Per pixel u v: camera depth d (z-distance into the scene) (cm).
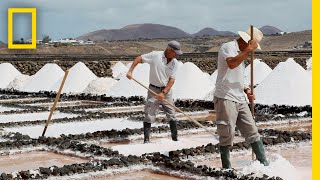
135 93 1667
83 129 1032
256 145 640
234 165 695
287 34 13650
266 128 1051
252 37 617
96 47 8669
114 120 1166
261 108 1322
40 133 980
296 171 653
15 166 718
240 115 637
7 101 1652
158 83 837
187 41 15338
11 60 3369
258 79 2028
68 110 1341
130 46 10069
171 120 855
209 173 622
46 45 8194
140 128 974
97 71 2944
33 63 2933
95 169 655
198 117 1259
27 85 1997
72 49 8212
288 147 830
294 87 1383
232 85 625
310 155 768
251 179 589
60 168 643
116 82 1827
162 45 13575
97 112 1292
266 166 629
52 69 2014
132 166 676
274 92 1389
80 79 1897
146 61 838
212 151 754
